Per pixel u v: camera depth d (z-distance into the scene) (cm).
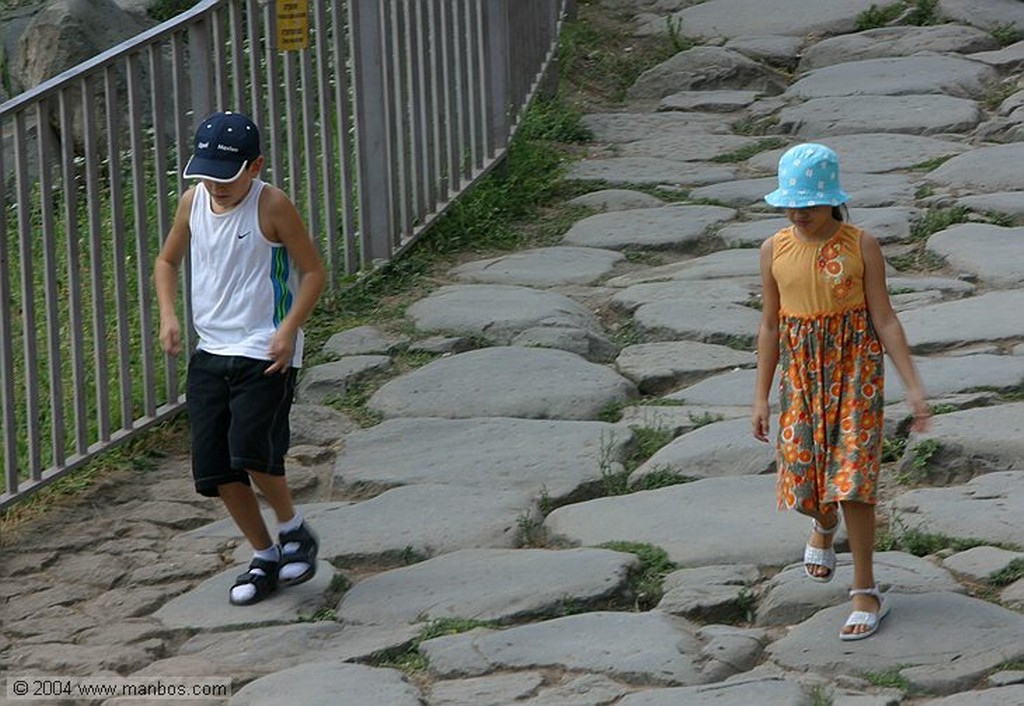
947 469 1098
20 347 1405
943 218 1611
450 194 1703
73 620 1004
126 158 1836
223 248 970
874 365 867
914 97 2041
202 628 975
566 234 1689
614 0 2548
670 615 931
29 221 1144
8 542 1119
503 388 1291
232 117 969
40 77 1942
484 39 1775
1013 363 1241
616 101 2220
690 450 1155
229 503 992
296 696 867
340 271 1544
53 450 1169
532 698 848
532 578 985
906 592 920
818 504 877
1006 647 849
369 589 1003
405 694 861
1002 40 2234
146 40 1234
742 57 2227
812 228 867
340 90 1498
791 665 861
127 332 1234
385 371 1357
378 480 1162
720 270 1531
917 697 820
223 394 975
